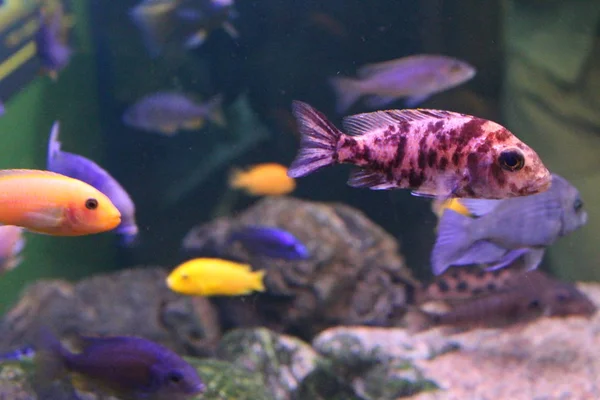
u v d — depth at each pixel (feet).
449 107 4.00
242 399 2.06
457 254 1.88
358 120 1.36
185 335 2.90
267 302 2.89
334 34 4.28
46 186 1.46
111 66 4.68
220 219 3.30
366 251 3.05
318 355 2.51
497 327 2.36
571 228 1.91
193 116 3.75
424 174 1.33
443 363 2.41
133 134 4.75
